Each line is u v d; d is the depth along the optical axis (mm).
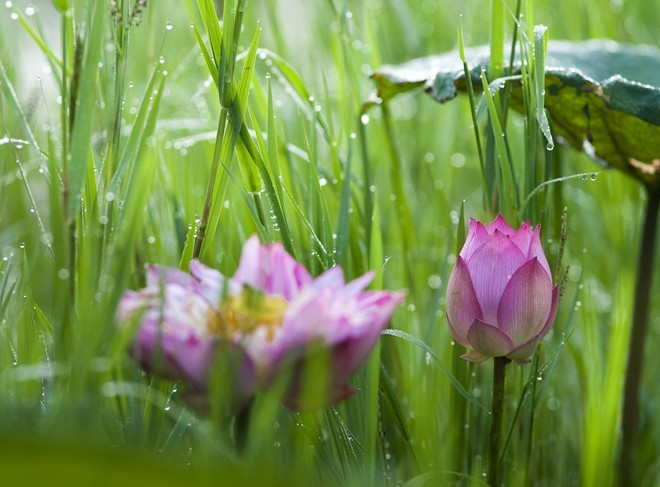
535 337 1391
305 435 1415
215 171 1435
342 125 1764
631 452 1650
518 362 1403
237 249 1615
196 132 1880
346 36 1770
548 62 1712
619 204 1866
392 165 1721
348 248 1568
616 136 1637
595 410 1608
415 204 1820
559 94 1611
